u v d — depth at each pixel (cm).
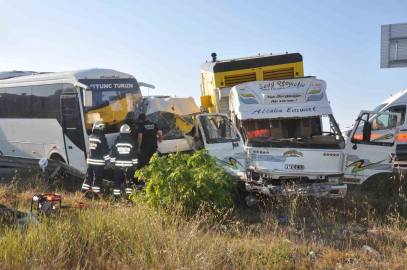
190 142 1158
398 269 571
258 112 883
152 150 1067
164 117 1162
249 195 889
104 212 701
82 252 577
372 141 904
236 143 894
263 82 920
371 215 849
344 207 875
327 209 869
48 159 1132
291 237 686
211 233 700
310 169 835
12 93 1323
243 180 884
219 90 1109
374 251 630
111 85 1149
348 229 749
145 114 1158
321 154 834
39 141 1233
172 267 534
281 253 604
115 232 622
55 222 644
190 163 845
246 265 564
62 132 1141
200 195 774
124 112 1170
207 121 931
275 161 839
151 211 727
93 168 966
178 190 770
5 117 1357
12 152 1348
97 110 1102
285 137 912
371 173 907
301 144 847
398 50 1516
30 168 1196
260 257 588
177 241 598
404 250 644
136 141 1095
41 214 677
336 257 608
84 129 1072
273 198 857
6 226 613
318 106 895
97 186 969
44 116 1202
